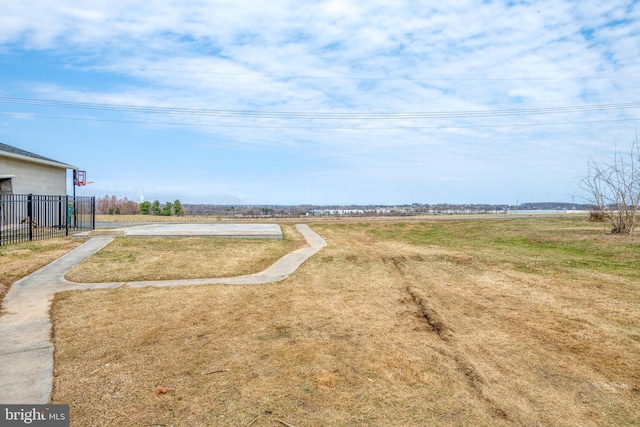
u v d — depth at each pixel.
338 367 3.68
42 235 13.15
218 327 4.77
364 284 7.31
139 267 8.67
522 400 3.16
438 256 10.40
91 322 4.94
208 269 8.66
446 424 2.79
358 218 28.28
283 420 2.78
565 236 12.71
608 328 4.86
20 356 3.86
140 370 3.55
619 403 3.12
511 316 5.36
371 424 2.76
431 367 3.73
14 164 16.23
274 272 8.45
